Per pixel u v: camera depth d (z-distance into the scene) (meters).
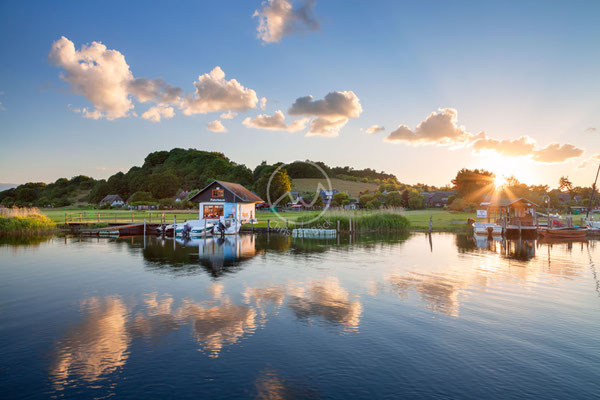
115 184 171.00
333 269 18.42
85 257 22.50
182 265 19.55
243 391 6.63
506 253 24.80
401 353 8.26
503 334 9.41
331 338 9.12
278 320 10.45
